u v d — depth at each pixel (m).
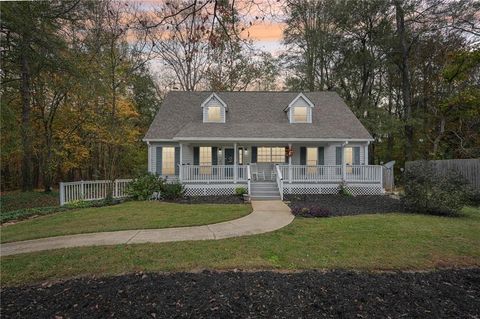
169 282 4.29
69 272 4.68
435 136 22.09
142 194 13.45
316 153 16.97
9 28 12.59
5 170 25.62
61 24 15.10
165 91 29.27
